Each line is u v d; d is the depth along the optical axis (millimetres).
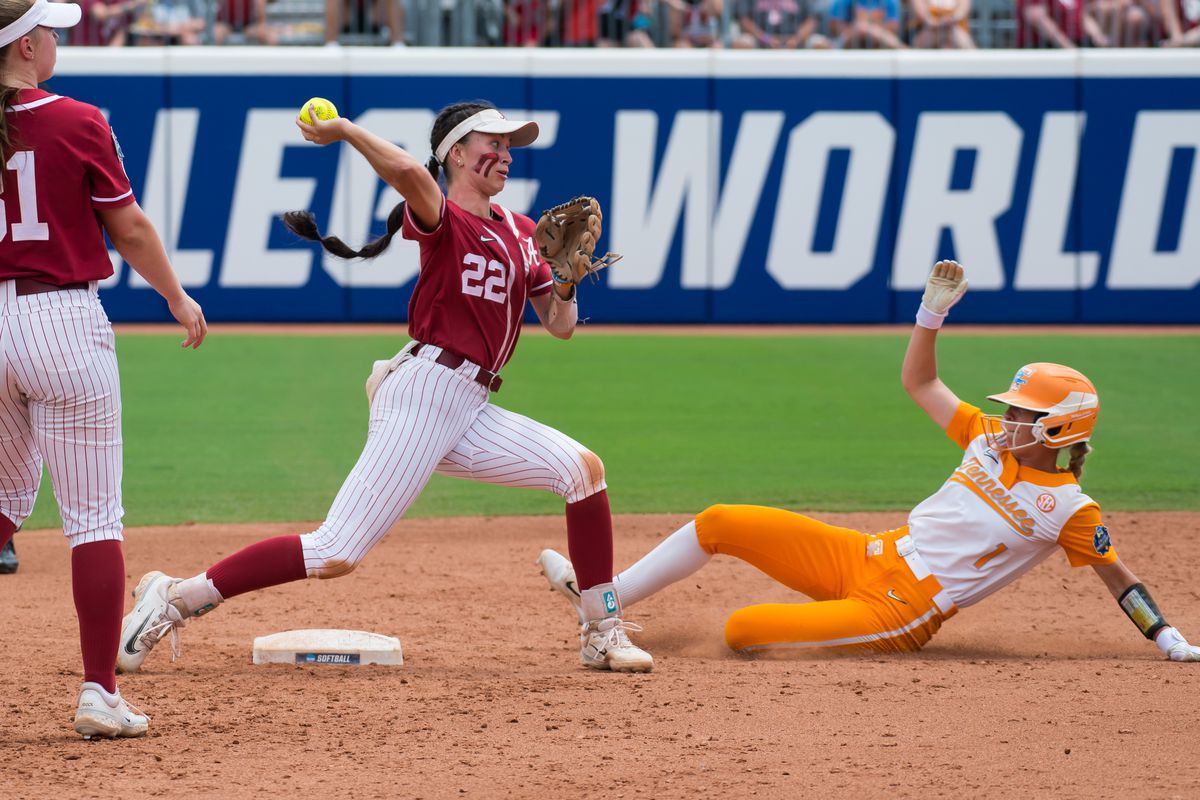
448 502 31922
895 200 61562
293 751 14070
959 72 60656
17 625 20219
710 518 18828
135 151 59781
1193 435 38938
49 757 13797
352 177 60406
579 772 13375
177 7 63281
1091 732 14586
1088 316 61969
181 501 30906
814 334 59750
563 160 61250
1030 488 17922
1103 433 39250
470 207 17203
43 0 13891
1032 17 63500
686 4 64500
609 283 62250
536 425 17609
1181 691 16234
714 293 62312
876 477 33531
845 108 61000
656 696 16203
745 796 12664
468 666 18000
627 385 47500
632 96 60875
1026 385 17859
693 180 61531
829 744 14242
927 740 14352
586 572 17594
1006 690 16344
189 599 17062
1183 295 61750
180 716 15297
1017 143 61000
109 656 14273
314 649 18000
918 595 18266
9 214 13422
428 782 13094
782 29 64500
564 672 17609
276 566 16750
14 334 13477
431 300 16938
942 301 18641
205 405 43312
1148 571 24469
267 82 59719
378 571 24703
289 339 56969
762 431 39719
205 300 60938
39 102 13531
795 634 18375
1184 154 60844
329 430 39562
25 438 14273
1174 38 63125
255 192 60406
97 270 13922
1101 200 61250
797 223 61812
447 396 16906
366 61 60000
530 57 60531
